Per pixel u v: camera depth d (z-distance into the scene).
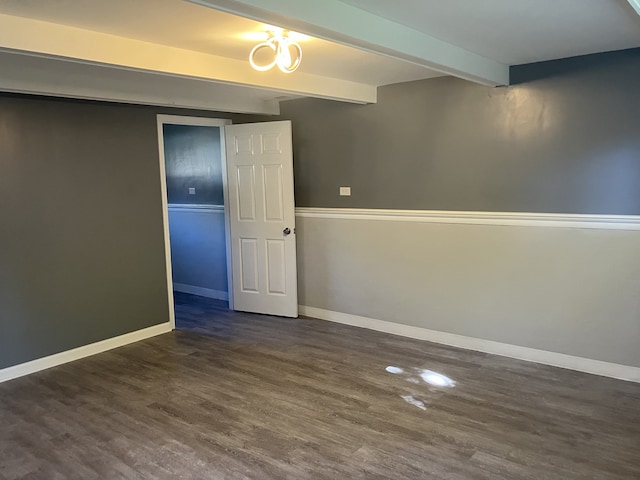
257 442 2.93
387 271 4.80
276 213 5.32
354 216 4.95
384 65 3.72
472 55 3.40
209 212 6.24
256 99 5.14
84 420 3.25
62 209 4.20
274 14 2.04
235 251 5.64
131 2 2.27
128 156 4.62
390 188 4.68
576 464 2.64
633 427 2.98
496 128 3.99
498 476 2.56
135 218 4.71
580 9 2.47
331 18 2.28
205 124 5.29
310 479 2.57
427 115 4.35
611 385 3.55
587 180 3.63
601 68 3.48
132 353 4.45
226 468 2.69
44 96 4.02
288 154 5.14
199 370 4.03
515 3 2.36
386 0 2.30
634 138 3.42
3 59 3.28
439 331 4.53
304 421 3.16
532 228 3.91
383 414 3.22
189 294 6.65
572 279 3.78
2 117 3.81
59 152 4.14
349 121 4.87
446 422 3.10
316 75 4.07
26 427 3.18
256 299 5.59
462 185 4.24
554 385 3.57
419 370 3.91
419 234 4.54
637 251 3.49
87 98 3.92
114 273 4.59
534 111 3.80
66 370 4.10
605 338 3.69
